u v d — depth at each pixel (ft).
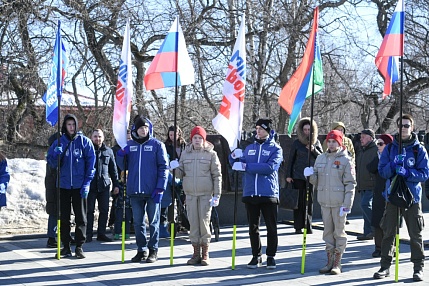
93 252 31.42
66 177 29.09
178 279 25.76
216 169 28.40
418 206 25.68
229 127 28.07
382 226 26.30
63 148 28.99
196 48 71.15
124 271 27.17
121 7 66.59
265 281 25.54
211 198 28.55
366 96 83.41
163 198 34.42
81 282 25.11
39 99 65.00
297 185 37.29
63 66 29.73
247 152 27.71
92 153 29.35
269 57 75.92
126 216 35.37
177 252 31.71
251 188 27.35
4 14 60.03
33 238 35.65
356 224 41.98
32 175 43.70
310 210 37.70
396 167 24.76
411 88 85.05
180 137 35.01
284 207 33.40
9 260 29.37
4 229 37.47
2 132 65.67
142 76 70.69
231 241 35.17
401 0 26.04
